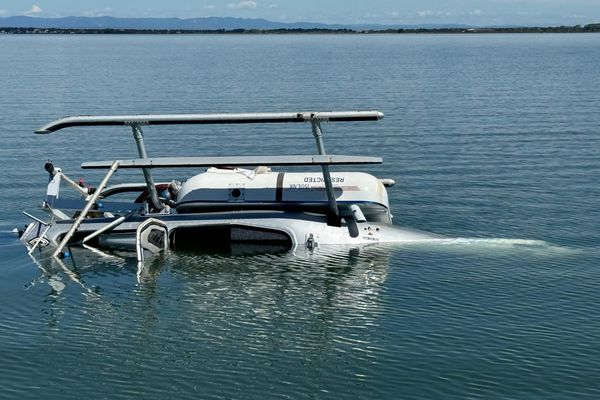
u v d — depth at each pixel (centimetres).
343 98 5919
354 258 2022
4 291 1808
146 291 1814
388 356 1454
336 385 1351
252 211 2180
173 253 2095
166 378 1379
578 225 2362
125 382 1366
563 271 1908
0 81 7569
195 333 1570
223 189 2206
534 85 7238
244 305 1720
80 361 1445
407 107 5353
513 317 1625
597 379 1356
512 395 1308
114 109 5144
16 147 3731
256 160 2042
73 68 9838
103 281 1880
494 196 2738
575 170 3188
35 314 1673
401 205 2612
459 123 4541
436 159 3422
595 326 1573
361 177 2223
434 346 1491
